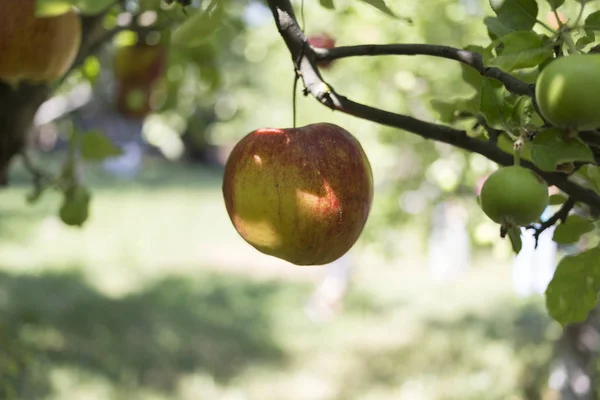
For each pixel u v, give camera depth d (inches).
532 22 51.1
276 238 59.7
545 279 170.1
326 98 57.1
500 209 47.6
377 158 186.5
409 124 58.7
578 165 55.3
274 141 59.8
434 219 195.0
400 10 167.8
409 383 235.1
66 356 239.3
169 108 147.4
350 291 341.1
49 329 263.7
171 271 389.4
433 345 265.1
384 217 188.5
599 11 47.9
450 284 359.9
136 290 339.0
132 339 267.1
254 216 59.4
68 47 78.1
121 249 428.8
